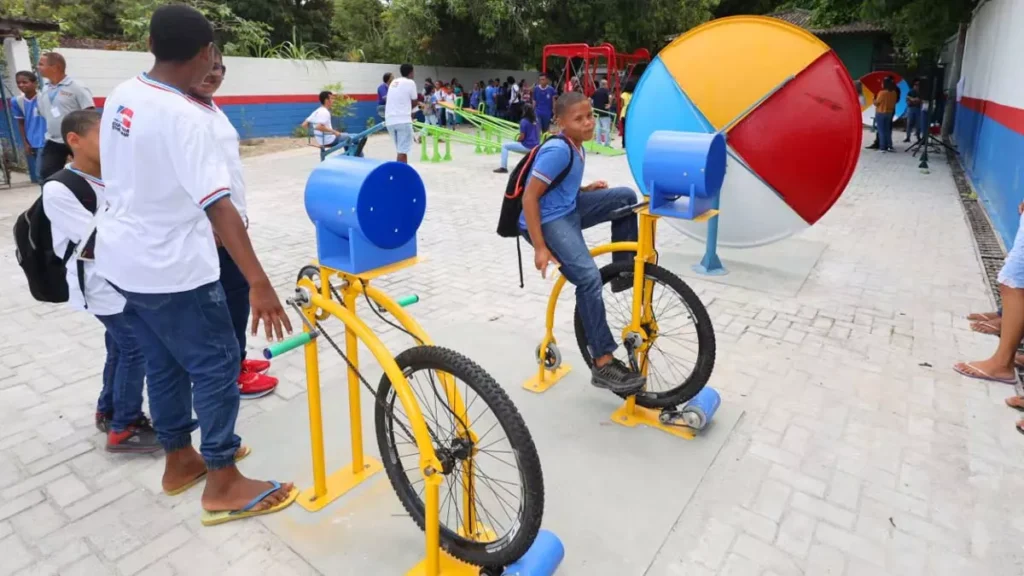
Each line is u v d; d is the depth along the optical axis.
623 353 4.03
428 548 2.22
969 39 13.80
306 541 2.53
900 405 3.55
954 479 2.92
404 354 2.32
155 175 2.15
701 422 3.15
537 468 2.03
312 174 2.29
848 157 5.13
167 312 2.29
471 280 5.66
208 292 2.35
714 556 2.46
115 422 3.07
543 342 3.71
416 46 22.61
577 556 2.45
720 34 5.43
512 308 5.00
